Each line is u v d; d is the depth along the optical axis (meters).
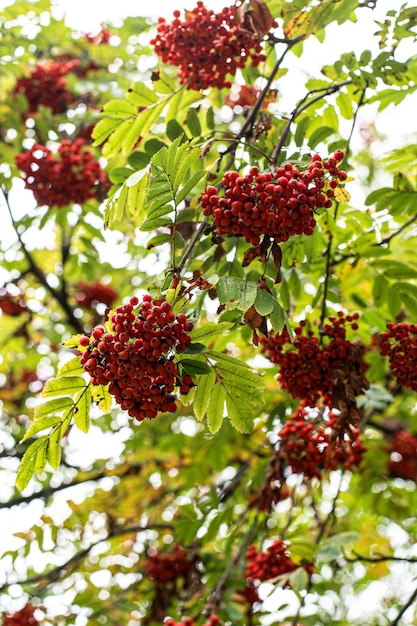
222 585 5.96
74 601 7.62
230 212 3.22
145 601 7.91
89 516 8.05
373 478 7.42
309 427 5.34
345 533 5.45
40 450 3.47
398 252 6.71
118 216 4.04
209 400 3.57
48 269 9.86
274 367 6.34
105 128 4.84
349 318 4.36
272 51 5.61
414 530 10.12
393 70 4.60
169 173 3.40
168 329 3.00
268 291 3.26
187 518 5.96
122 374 3.04
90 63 8.62
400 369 4.30
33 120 7.70
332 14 4.59
